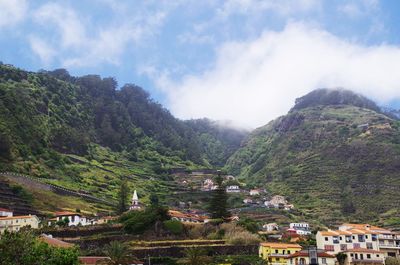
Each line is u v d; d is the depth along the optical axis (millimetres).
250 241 139750
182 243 138125
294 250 133750
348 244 141875
